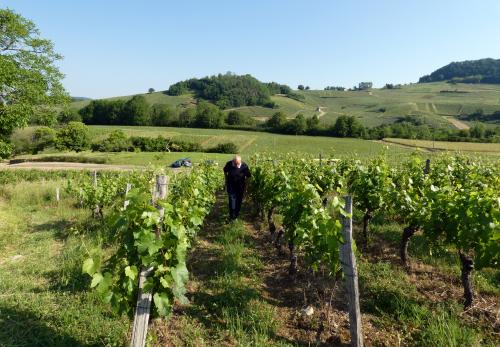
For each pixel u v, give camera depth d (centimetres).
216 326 474
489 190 535
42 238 888
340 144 5825
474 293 529
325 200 559
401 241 698
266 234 855
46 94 2056
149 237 376
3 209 1268
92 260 371
